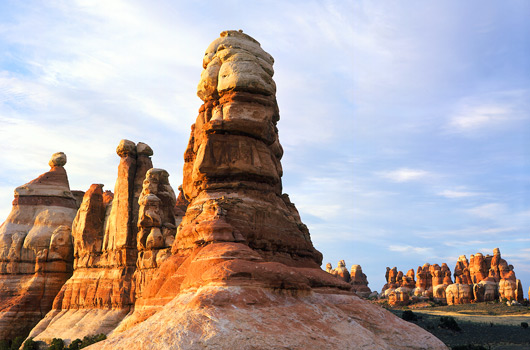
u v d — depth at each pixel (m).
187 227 43.72
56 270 83.81
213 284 33.28
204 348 27.52
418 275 153.50
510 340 69.19
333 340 31.95
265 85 48.62
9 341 76.94
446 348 39.53
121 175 79.69
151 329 30.47
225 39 51.84
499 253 134.38
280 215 47.34
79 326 69.75
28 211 89.69
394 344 37.69
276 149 53.03
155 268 66.06
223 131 47.31
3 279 83.75
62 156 96.31
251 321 30.56
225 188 45.72
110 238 77.88
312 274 41.50
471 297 129.88
